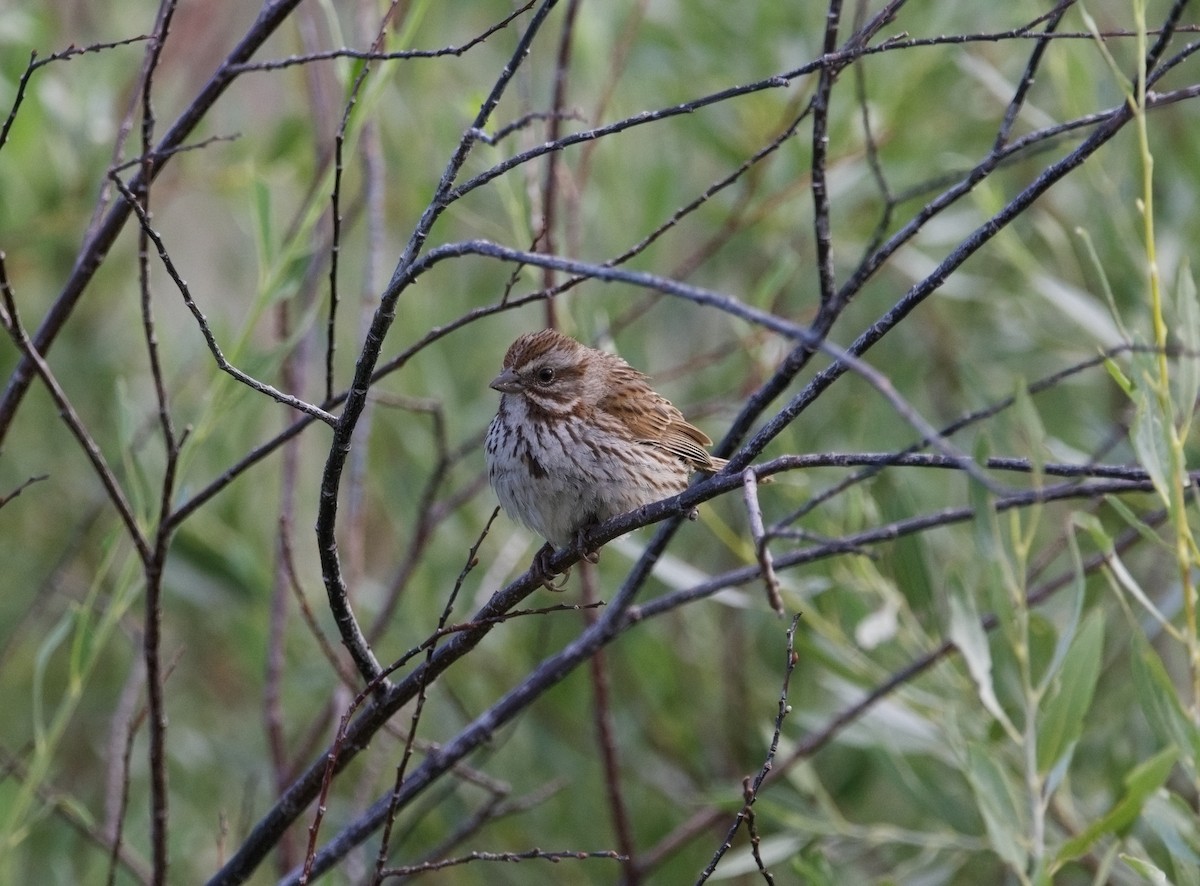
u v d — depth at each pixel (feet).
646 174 41.63
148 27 43.50
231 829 41.27
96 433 46.60
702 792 38.58
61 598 47.09
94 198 40.91
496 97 21.09
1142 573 39.68
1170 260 37.19
